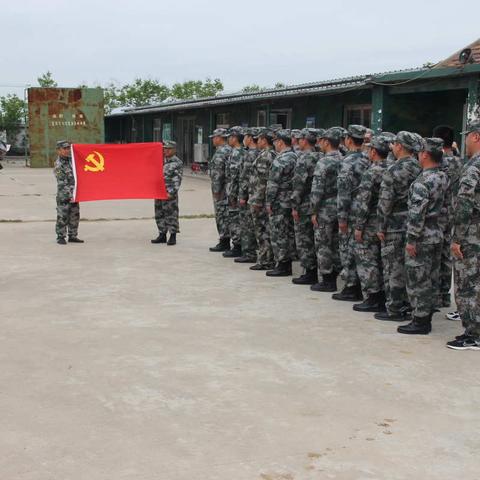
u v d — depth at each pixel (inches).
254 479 128.6
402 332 226.7
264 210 323.9
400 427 153.0
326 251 281.3
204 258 365.1
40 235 443.5
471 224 203.8
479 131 200.2
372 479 129.2
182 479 128.4
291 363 195.5
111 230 469.4
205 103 933.2
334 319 243.8
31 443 143.6
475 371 190.5
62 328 229.8
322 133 281.4
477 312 207.0
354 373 187.8
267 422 154.6
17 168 1206.3
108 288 290.7
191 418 156.6
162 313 250.1
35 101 1186.0
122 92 1877.5
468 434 150.0
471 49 449.7
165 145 397.7
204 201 672.4
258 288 293.3
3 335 221.3
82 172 397.4
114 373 186.1
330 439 146.4
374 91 558.3
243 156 343.6
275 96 722.2
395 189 231.5
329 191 276.7
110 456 137.8
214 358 199.3
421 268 221.9
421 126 561.6
